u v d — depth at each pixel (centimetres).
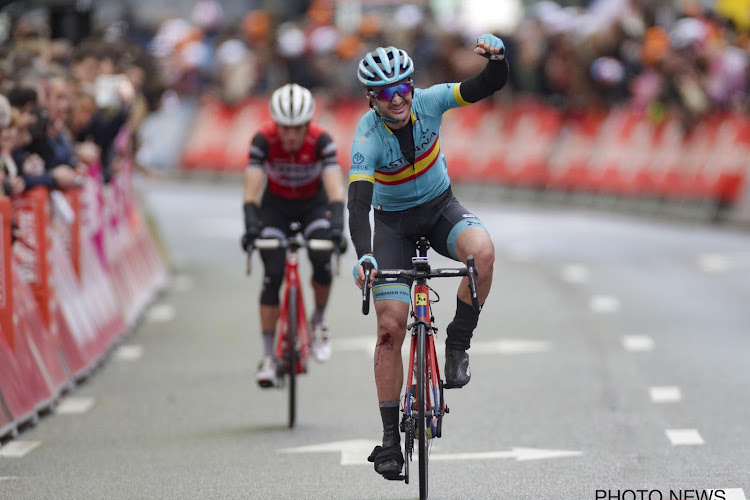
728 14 5897
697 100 5772
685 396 2612
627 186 6219
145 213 4766
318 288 2648
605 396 2634
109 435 2398
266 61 8306
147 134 8700
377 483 1989
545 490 1911
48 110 2834
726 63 5678
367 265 1789
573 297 3931
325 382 2873
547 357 3066
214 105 8550
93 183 3425
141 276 4078
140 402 2714
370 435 2352
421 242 1953
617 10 6316
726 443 2203
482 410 2534
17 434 2405
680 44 5812
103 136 3547
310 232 2619
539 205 6738
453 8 7838
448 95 1875
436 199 1938
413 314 1906
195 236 5725
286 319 2538
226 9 10112
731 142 5641
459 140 7206
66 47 4172
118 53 3903
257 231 2500
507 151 6969
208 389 2839
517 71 6862
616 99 6384
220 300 4128
